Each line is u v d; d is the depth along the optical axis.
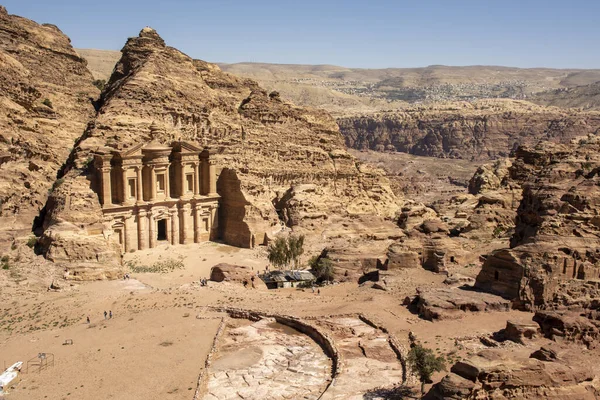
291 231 128.88
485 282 73.50
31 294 86.12
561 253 67.38
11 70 130.12
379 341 64.31
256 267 111.25
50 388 56.56
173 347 65.62
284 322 72.56
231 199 130.75
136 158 116.50
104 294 86.69
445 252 87.38
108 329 71.06
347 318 71.44
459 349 58.03
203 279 92.56
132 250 116.69
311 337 68.44
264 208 130.00
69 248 98.31
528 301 67.25
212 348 65.19
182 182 126.19
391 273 86.94
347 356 61.56
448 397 40.72
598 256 66.56
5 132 113.81
